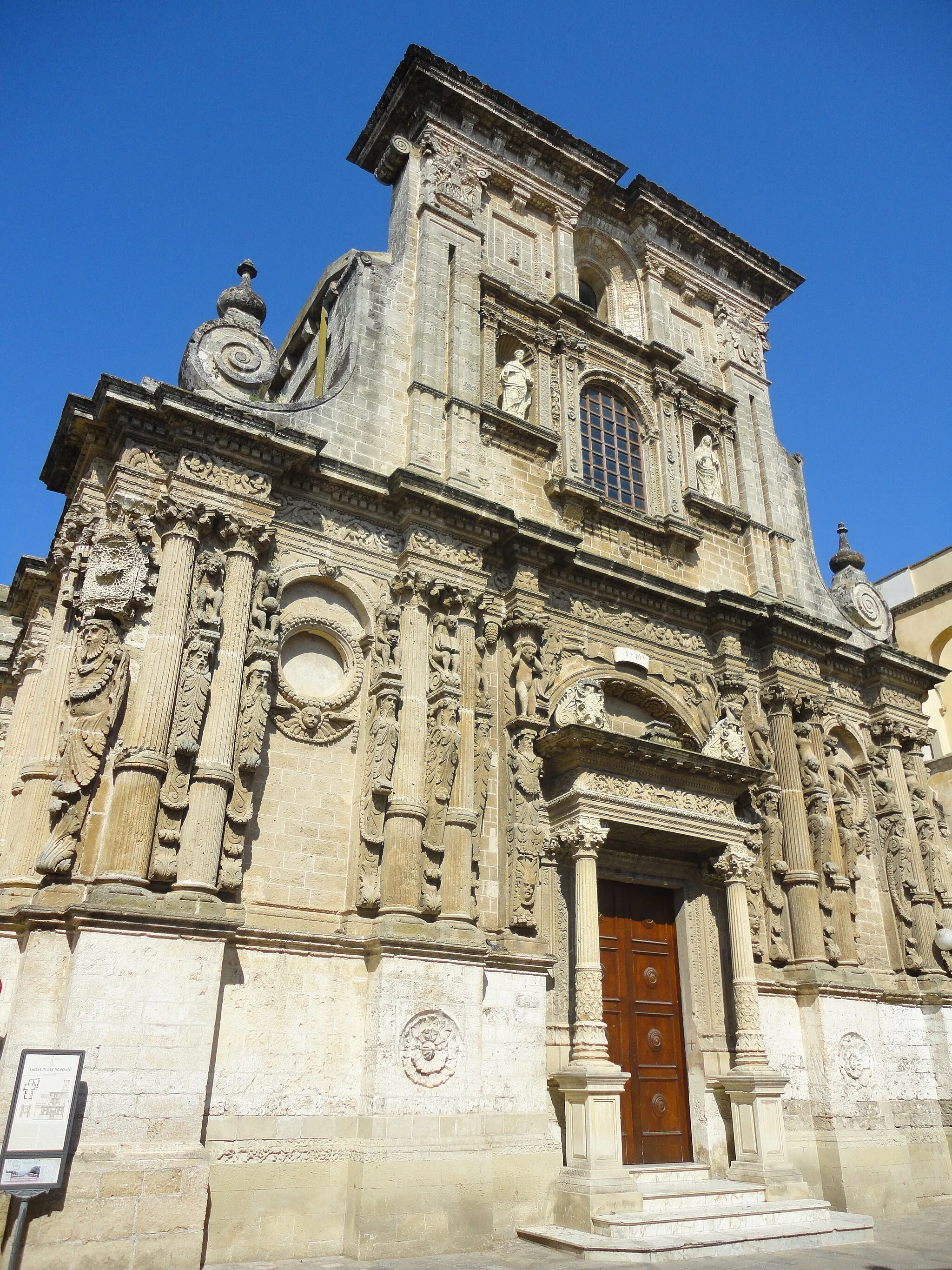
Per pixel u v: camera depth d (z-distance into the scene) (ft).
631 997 67.26
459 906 56.95
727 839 69.05
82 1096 43.04
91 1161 42.06
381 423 70.08
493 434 75.31
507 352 82.58
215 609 56.08
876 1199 65.98
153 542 56.03
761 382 96.78
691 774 68.54
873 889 82.38
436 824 58.29
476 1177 51.31
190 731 51.96
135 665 53.42
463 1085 52.95
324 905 55.52
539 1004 59.52
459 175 81.82
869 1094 69.87
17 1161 39.60
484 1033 56.80
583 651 72.59
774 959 72.02
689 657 78.74
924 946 79.71
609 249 95.76
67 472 63.41
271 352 65.82
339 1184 49.60
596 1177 53.83
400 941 53.36
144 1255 41.63
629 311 94.38
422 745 59.77
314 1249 47.88
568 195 89.15
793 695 80.43
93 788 49.96
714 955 69.41
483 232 80.69
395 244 79.36
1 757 81.76
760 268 100.68
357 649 62.34
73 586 57.52
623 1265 47.09
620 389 87.71
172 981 46.52
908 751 88.63
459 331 74.84
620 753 64.85
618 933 68.64
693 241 97.45
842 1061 69.62
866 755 86.89
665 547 82.64
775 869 74.64
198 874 49.49
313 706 58.90
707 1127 64.34
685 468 87.30
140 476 56.80
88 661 51.96
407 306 75.66
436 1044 52.95
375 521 65.72
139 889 47.44
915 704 90.84
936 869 84.12
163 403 57.06
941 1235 59.16
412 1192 49.29
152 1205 42.42
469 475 69.77
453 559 66.28
